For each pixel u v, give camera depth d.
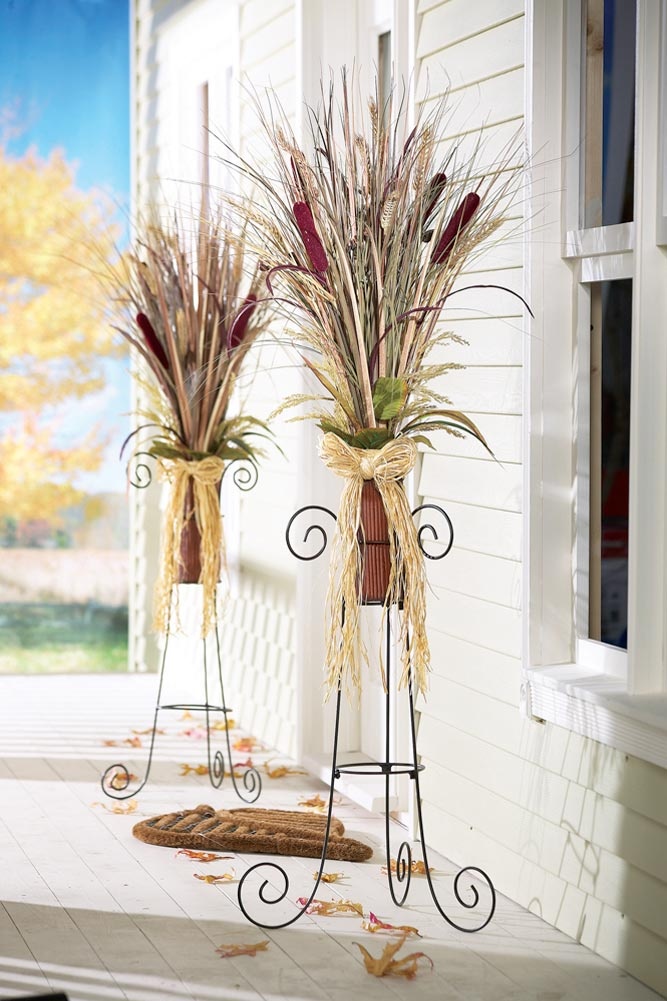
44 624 10.16
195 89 6.52
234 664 5.91
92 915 3.54
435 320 3.44
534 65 3.50
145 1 7.30
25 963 3.21
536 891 3.59
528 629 3.59
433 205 3.41
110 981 3.12
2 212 9.88
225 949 3.30
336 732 3.49
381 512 3.44
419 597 3.42
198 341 4.58
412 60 4.16
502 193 3.48
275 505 5.43
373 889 3.77
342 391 3.44
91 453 10.14
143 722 5.89
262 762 5.18
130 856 4.02
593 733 3.30
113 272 5.13
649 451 3.19
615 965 3.26
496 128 3.72
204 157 6.32
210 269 4.59
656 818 3.09
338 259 3.34
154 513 7.32
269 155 5.38
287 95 5.26
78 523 10.17
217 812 4.40
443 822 4.07
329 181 3.49
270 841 4.07
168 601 4.63
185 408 4.60
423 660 3.45
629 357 3.43
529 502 3.58
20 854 4.03
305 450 5.03
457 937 3.43
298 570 5.09
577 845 3.40
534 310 3.55
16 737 5.55
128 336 4.77
